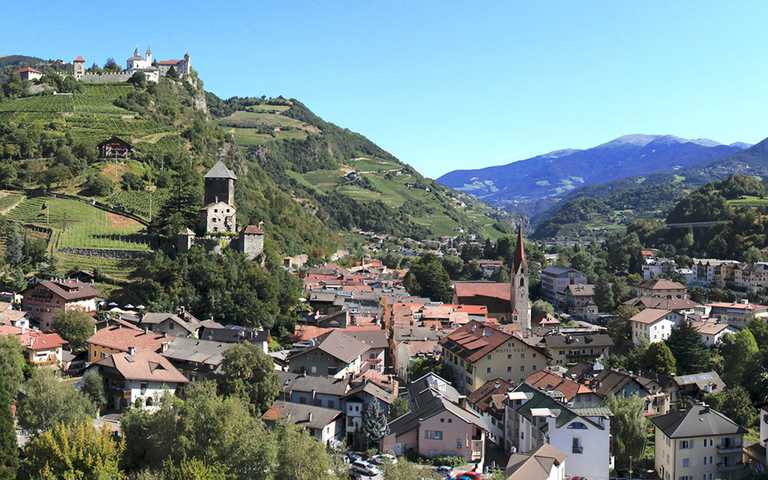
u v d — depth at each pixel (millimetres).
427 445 116938
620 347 198250
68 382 129625
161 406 100938
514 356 155875
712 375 154250
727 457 115000
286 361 158375
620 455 115688
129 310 184375
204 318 188375
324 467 91250
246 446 89938
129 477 87750
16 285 187250
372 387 135125
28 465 87125
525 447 119500
